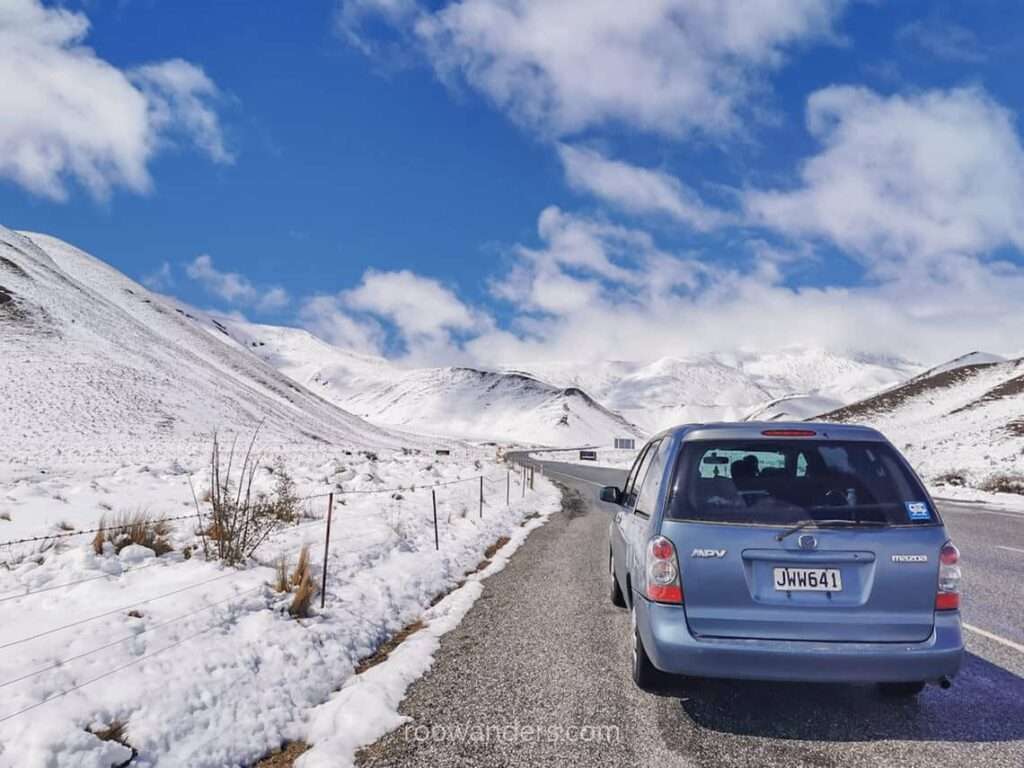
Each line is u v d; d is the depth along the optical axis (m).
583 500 22.67
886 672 3.76
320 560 8.06
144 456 37.69
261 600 6.05
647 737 3.89
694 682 4.57
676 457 4.33
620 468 51.16
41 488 13.71
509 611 6.97
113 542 7.91
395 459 41.38
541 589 8.10
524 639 5.93
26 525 9.85
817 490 4.12
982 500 21.94
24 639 4.56
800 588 3.87
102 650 4.50
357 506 13.90
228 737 3.88
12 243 113.50
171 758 3.58
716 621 3.89
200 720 3.96
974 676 4.86
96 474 22.08
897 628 3.80
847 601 3.84
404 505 14.47
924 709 4.27
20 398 61.09
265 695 4.43
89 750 3.38
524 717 4.20
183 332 126.12
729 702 4.41
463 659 5.38
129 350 87.69
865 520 3.94
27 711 3.61
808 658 3.75
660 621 3.96
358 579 7.62
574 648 5.64
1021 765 3.52
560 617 6.71
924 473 34.62
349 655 5.48
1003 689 4.59
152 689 4.11
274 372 139.62
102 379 71.81
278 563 7.55
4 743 3.32
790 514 3.97
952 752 3.67
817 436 4.20
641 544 4.39
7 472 20.77
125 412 65.12
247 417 80.50
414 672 5.06
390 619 6.58
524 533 13.80
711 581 3.91
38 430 53.84
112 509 12.24
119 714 3.80
